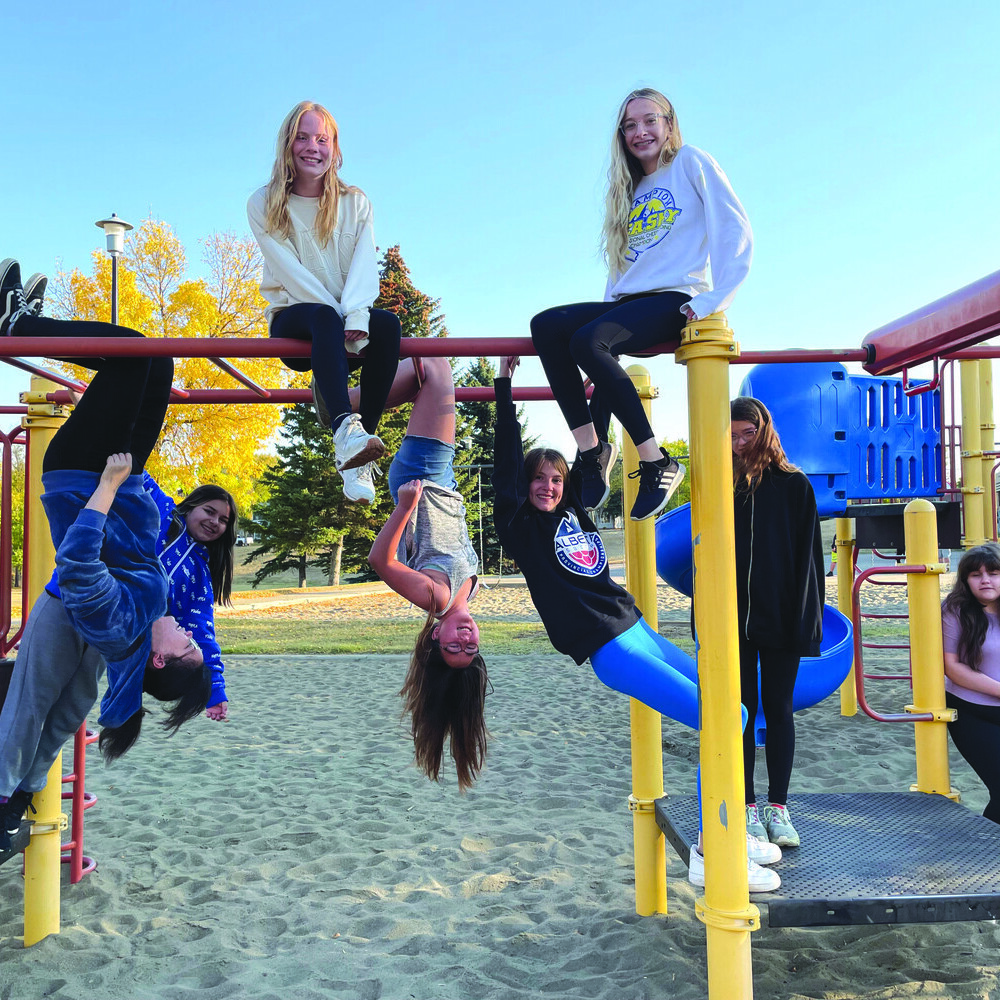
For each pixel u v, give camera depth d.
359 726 7.75
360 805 5.47
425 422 3.31
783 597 3.11
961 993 3.05
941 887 2.78
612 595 3.09
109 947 3.58
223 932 3.71
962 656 4.08
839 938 3.55
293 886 4.23
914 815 3.58
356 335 2.64
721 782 2.54
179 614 3.58
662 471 2.59
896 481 6.79
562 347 2.72
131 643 2.84
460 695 3.18
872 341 3.04
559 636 3.03
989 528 7.70
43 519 3.72
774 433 3.17
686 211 2.68
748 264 2.53
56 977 3.35
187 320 17.67
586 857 4.51
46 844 3.66
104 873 4.38
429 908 3.94
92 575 2.62
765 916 3.69
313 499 28.28
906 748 6.50
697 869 2.89
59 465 2.77
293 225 2.75
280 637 14.57
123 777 6.15
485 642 13.23
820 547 3.18
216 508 3.63
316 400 2.63
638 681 3.00
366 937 3.68
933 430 6.92
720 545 2.53
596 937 3.59
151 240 18.03
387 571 3.04
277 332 2.76
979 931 3.56
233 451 18.39
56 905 3.71
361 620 17.61
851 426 6.69
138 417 2.93
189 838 4.91
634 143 2.77
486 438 32.22
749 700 3.20
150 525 2.93
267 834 4.96
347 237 2.79
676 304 2.61
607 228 2.85
